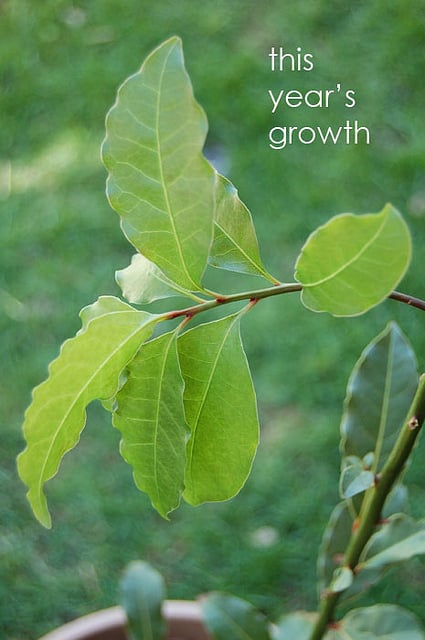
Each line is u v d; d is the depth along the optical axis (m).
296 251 1.77
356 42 2.25
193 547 1.33
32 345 1.63
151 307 1.67
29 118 2.13
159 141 0.57
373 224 0.55
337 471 1.42
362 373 0.70
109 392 0.61
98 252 1.79
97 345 0.60
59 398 0.60
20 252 1.79
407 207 1.84
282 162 1.93
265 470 1.42
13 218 1.86
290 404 1.52
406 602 1.24
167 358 0.61
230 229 0.62
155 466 0.62
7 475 1.44
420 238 1.77
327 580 0.71
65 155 2.02
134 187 0.58
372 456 0.67
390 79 2.15
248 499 1.38
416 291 1.66
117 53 2.29
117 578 1.29
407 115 2.05
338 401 1.52
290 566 1.29
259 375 1.55
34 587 1.28
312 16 2.32
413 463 1.40
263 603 1.25
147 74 0.56
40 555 1.33
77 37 2.34
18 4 2.45
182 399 0.61
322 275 0.57
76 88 2.19
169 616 0.86
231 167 1.93
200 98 2.10
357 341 1.59
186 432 0.61
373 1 2.35
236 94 2.11
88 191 1.92
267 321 1.63
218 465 0.63
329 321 1.62
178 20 2.36
